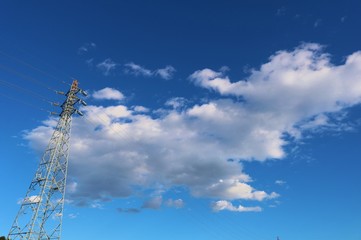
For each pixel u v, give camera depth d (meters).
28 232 105.56
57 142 118.19
